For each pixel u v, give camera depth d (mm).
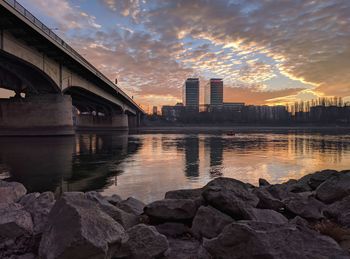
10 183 8078
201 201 7609
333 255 4902
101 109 150625
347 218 7359
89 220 4715
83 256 4312
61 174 23859
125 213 7184
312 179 12148
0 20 40188
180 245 6281
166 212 7504
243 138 81625
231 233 5215
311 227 6984
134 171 25516
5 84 61562
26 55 49375
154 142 63969
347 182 9273
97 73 80000
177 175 23656
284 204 8406
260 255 4906
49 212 5473
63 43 56344
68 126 69312
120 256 5168
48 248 4516
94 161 32000
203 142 64812
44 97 66750
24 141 55125
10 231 5348
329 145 58219
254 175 24719
